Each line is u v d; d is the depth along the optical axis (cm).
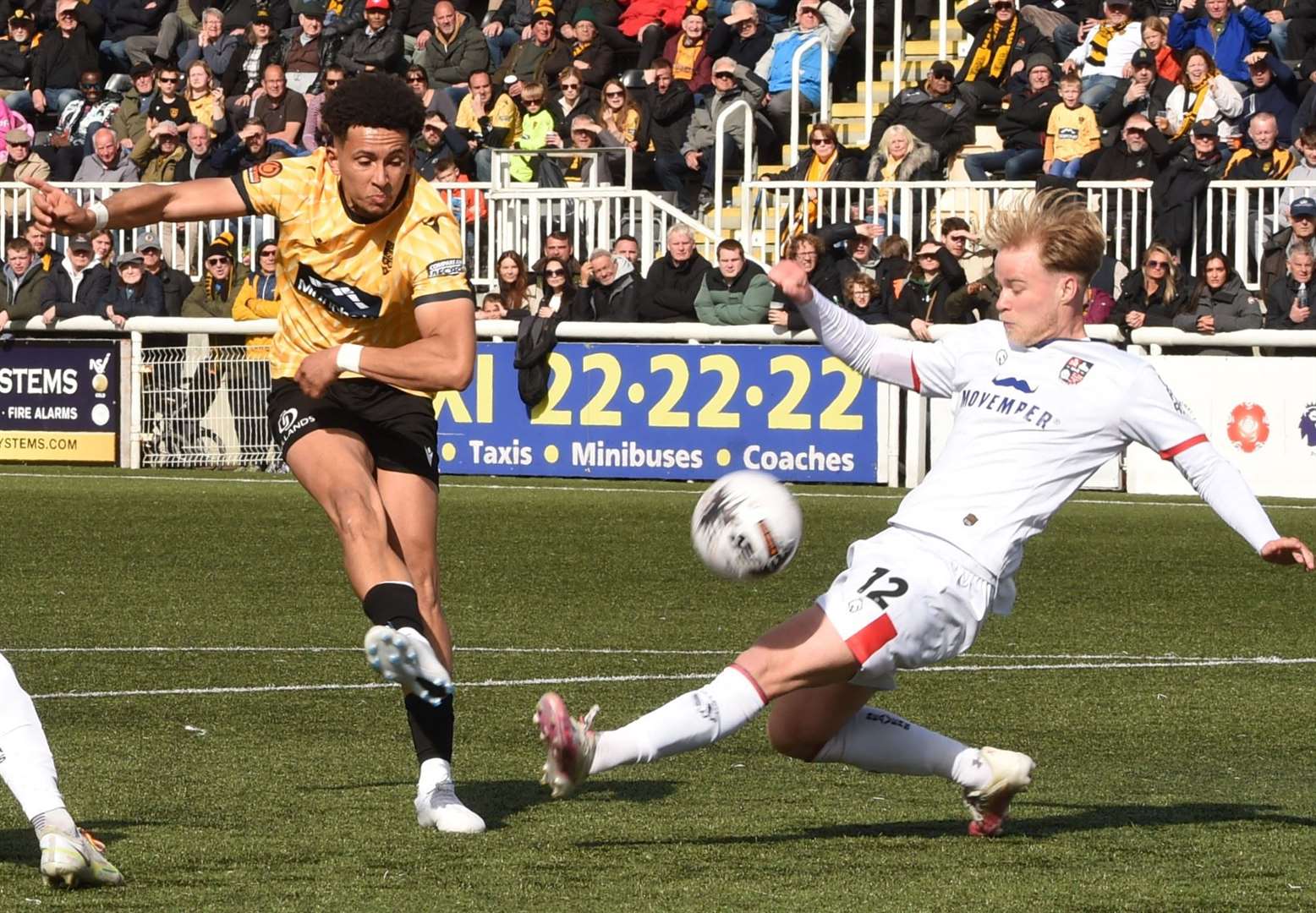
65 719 2430
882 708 2566
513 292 6172
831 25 7506
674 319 5853
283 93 7581
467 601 3597
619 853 1683
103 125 7938
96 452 6328
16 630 3209
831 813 1884
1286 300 5541
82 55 8450
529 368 5862
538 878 1577
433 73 7844
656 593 3719
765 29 7731
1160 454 1662
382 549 1770
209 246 6594
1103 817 1886
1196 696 2666
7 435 6406
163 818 1820
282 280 1928
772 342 5684
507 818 1844
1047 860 1675
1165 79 6669
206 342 6384
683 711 1587
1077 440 1648
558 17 8000
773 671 1602
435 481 1931
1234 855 1703
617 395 5812
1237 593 3734
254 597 3616
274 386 1942
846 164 6800
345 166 1828
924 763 1727
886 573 1606
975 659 2977
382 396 1906
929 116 7025
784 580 3906
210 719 2433
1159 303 5566
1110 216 6147
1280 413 5284
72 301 6444
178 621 3309
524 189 6712
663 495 5419
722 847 1714
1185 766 2189
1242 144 6266
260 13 7900
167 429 6281
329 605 3512
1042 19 7212
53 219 1884
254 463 6203
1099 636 3219
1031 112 6800
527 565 4094
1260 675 2844
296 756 2180
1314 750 2292
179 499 5344
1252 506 1619
